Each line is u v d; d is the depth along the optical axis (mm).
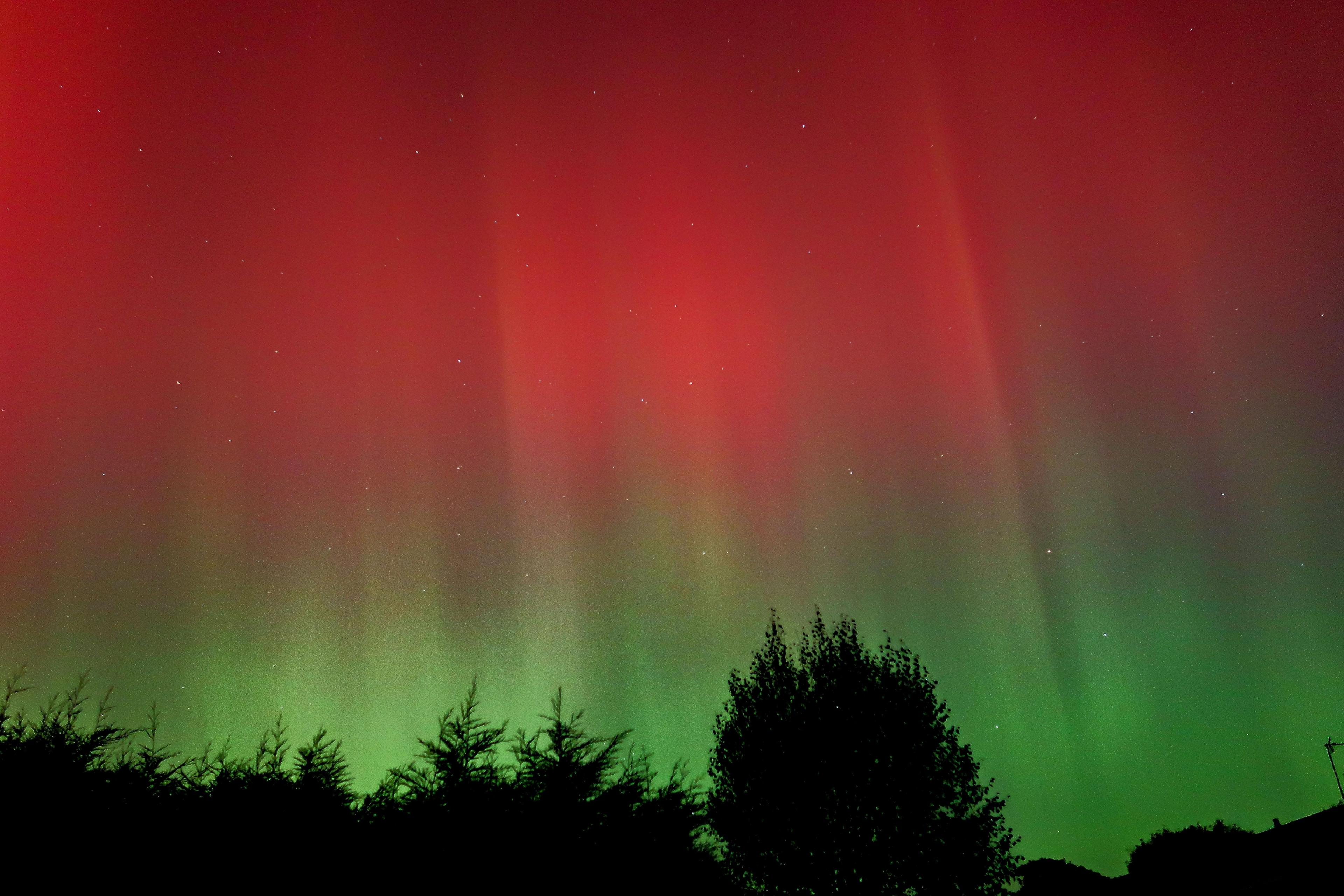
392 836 6992
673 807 7922
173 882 6254
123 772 6844
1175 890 19844
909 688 16203
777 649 17422
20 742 6637
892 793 14844
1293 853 18172
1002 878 14375
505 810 7363
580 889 7113
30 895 5988
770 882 14430
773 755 15508
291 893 6512
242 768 7270
